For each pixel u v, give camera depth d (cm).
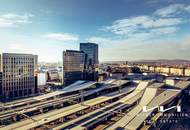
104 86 19650
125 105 12769
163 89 15112
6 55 16050
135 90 17062
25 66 17625
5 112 11656
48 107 13775
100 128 9581
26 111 11838
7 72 16162
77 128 8688
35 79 19112
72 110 11638
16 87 16888
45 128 9169
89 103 13412
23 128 8669
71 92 17738
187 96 16138
